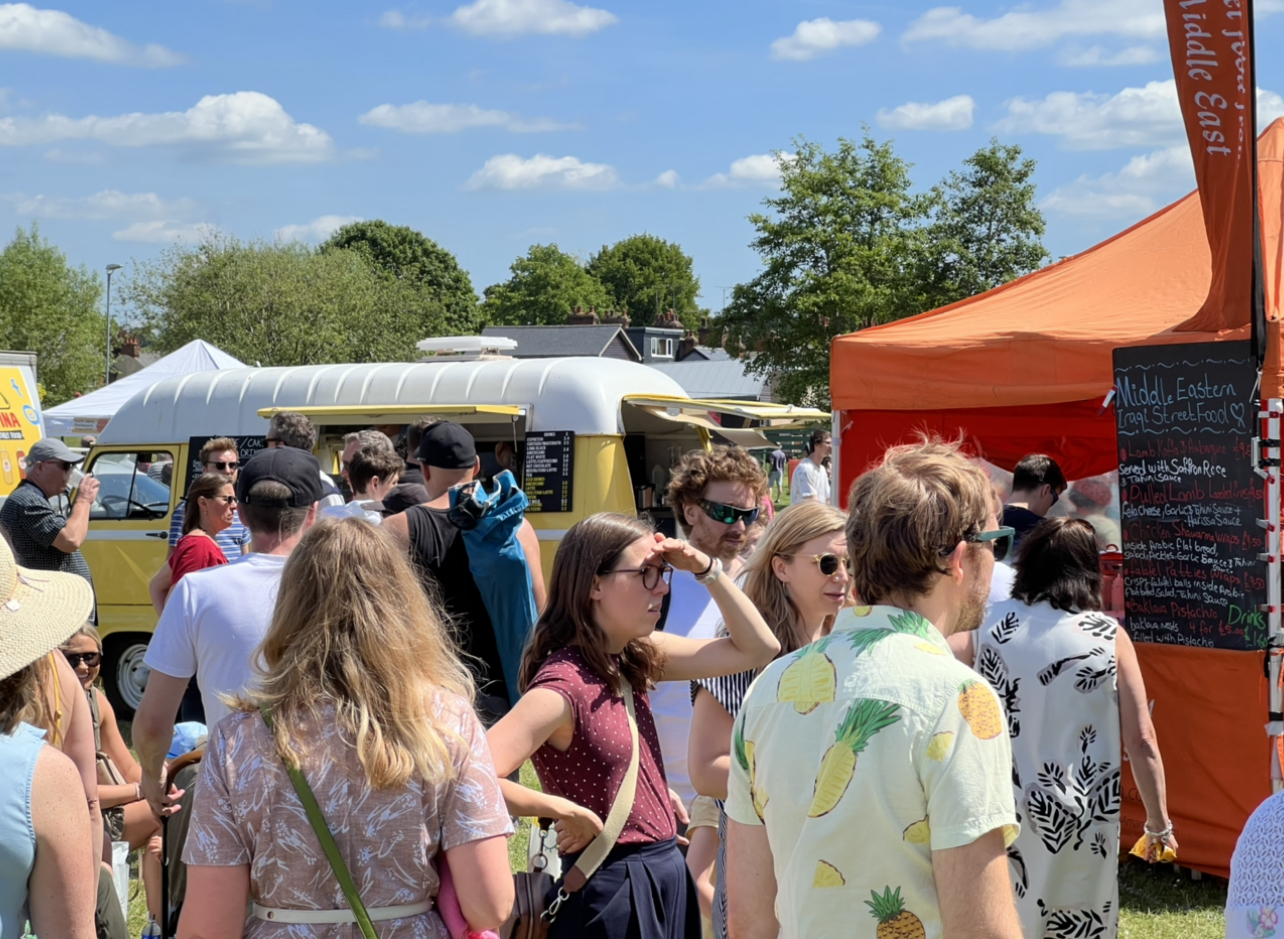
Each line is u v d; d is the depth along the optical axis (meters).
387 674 2.08
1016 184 30.38
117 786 3.75
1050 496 6.00
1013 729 3.35
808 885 1.79
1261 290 5.06
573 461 8.56
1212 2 4.98
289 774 2.02
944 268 30.28
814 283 29.66
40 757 2.01
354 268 42.84
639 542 2.83
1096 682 3.32
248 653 3.43
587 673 2.80
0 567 2.10
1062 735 3.31
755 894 1.98
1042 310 6.78
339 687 2.07
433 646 2.20
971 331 6.54
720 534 3.82
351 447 6.17
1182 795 5.47
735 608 2.96
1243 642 5.20
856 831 1.75
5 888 1.94
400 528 4.25
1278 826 1.45
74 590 2.24
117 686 9.23
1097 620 3.39
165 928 3.45
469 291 78.06
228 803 2.04
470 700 2.32
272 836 2.01
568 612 2.84
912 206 30.55
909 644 1.83
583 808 2.68
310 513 3.65
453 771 2.10
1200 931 4.89
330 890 2.02
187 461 9.41
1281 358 5.05
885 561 1.89
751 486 3.83
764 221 30.45
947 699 1.75
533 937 2.62
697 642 3.01
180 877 3.44
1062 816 3.26
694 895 2.88
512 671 4.28
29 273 46.53
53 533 6.68
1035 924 3.24
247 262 39.84
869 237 30.48
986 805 1.70
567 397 8.66
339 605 2.11
